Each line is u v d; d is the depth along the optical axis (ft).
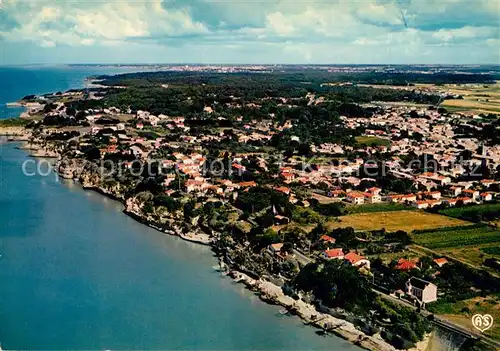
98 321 634.84
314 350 580.71
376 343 594.24
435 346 583.58
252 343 593.01
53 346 581.94
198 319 643.04
